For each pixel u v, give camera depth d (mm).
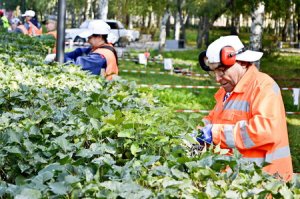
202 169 3326
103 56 9141
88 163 3555
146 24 79938
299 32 54844
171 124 4594
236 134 4676
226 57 4801
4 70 7328
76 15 62031
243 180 3309
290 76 26609
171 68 25984
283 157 4707
